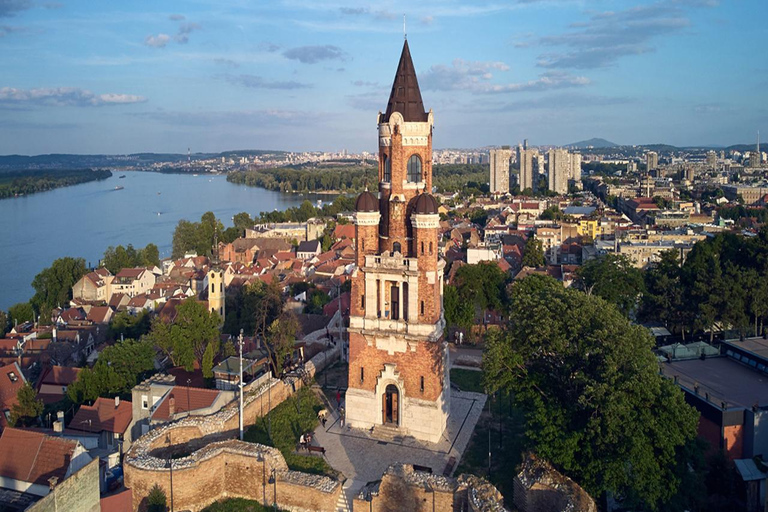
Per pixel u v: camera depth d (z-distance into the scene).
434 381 74.44
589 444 59.69
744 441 73.44
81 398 95.00
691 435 59.09
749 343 93.62
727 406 73.88
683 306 116.25
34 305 182.75
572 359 65.06
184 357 101.75
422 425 75.06
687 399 78.31
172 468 60.81
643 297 122.88
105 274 197.62
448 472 67.75
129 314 152.50
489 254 192.25
